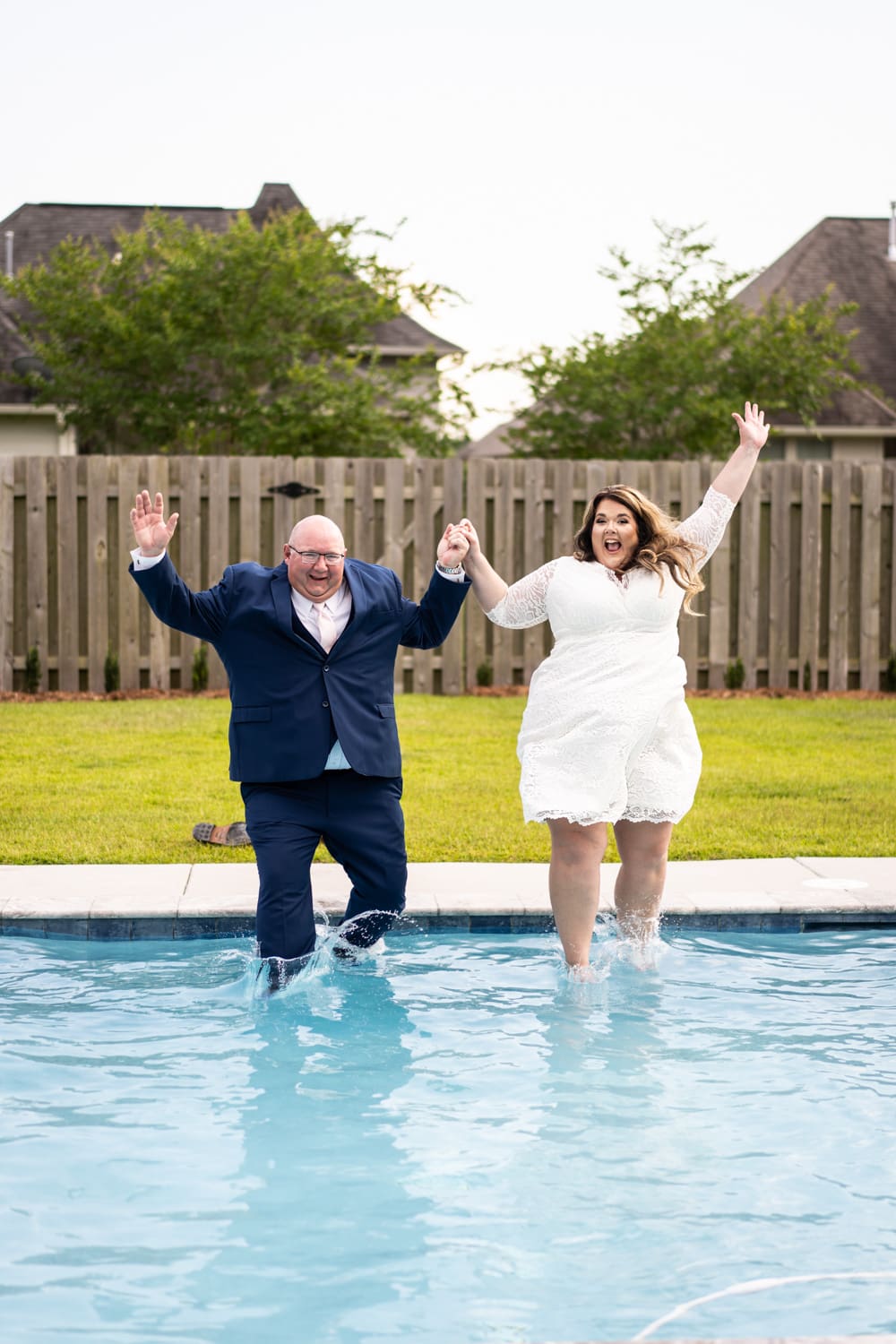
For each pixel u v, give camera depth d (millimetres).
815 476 12383
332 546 4840
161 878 5793
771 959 5070
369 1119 3523
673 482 12391
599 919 5398
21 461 11891
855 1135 3424
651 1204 3023
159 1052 4035
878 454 21500
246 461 12031
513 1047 4098
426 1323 2506
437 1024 4312
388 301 18219
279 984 4660
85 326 17688
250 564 5020
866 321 23281
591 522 4887
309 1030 4238
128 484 11977
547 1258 2768
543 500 12297
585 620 4777
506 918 5383
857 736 9969
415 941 5285
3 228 23156
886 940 5332
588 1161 3258
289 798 4938
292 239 17719
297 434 17094
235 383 17844
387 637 5043
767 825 7039
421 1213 2973
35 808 7277
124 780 8070
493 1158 3279
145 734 9781
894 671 12500
